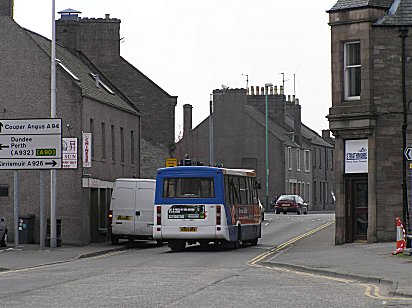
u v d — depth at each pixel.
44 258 35.69
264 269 29.34
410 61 39.75
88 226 46.91
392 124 39.84
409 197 39.12
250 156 104.56
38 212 46.81
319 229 58.91
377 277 24.80
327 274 27.08
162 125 69.56
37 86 47.31
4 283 24.33
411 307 18.45
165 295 20.91
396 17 40.06
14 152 39.28
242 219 42.50
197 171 39.72
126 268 29.77
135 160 58.72
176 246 41.97
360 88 40.53
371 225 39.75
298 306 18.70
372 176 39.78
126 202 46.84
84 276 26.42
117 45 69.75
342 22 40.75
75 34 60.47
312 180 116.88
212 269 29.22
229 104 105.50
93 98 48.91
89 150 46.16
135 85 69.62
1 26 47.91
